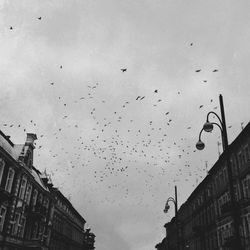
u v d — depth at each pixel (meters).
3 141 33.47
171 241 79.94
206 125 14.80
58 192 50.91
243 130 29.50
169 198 35.31
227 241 30.59
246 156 30.02
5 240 31.69
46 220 45.25
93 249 110.00
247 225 29.16
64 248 57.75
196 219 51.19
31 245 36.81
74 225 67.25
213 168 40.41
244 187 30.36
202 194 47.44
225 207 32.41
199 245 48.44
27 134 39.28
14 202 33.69
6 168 32.12
